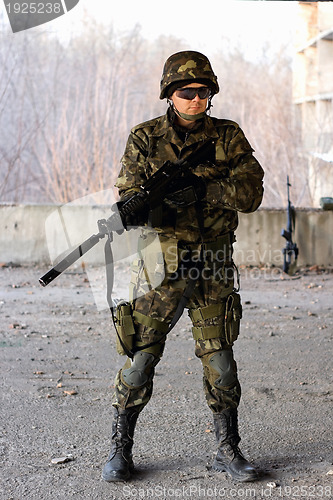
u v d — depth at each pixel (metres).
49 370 7.27
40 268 12.91
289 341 8.39
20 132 19.23
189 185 4.43
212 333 4.68
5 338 8.49
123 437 4.75
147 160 4.56
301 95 20.70
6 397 6.43
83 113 19.28
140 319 4.62
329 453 5.18
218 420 4.80
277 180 19.36
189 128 4.52
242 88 22.67
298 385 6.80
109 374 7.17
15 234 12.98
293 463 5.01
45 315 9.70
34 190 20.34
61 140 19.47
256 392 6.58
